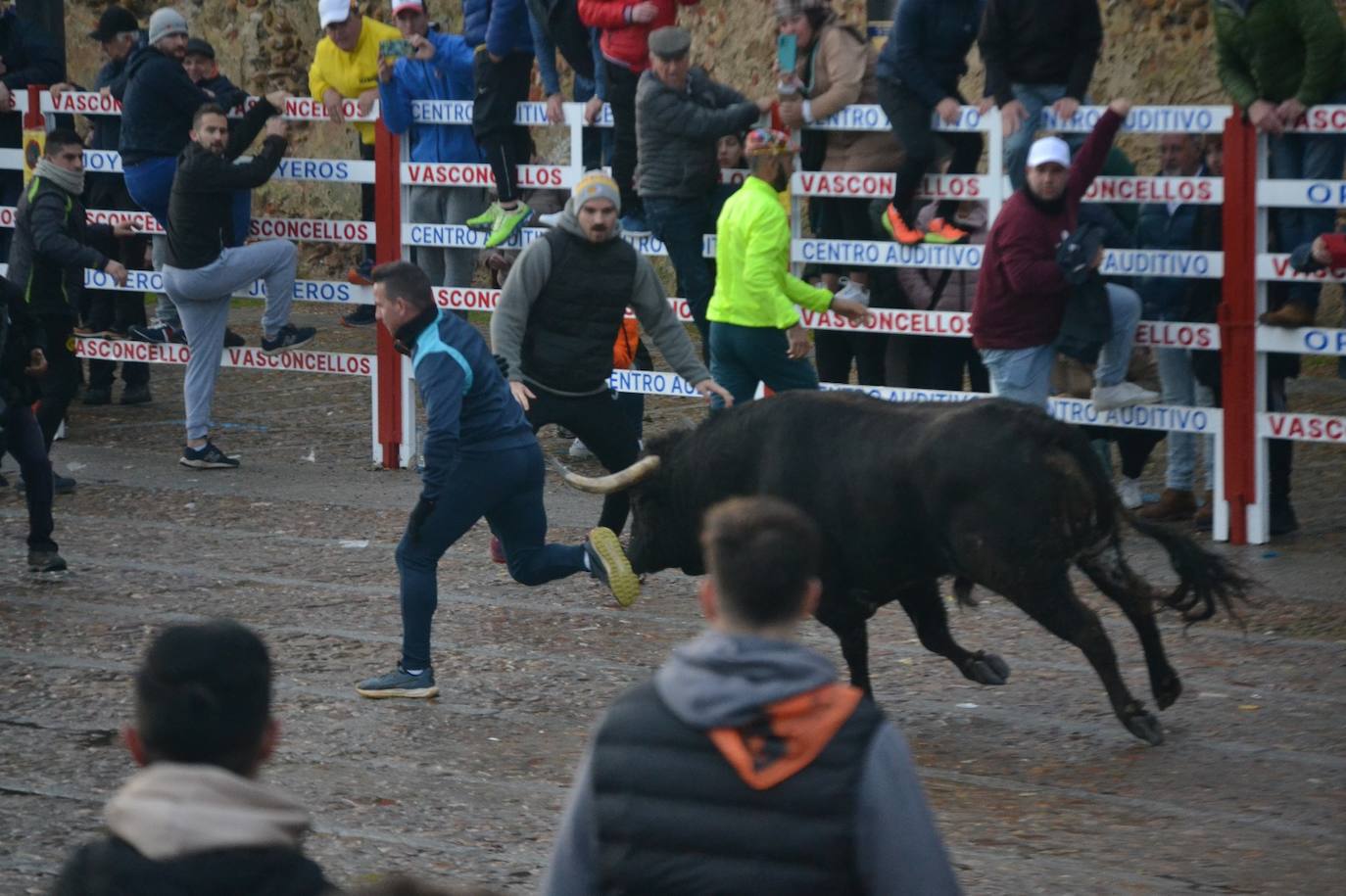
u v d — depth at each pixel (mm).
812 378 14320
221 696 4137
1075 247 13047
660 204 15422
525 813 8703
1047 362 13703
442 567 13969
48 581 13484
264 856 3918
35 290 16344
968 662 10414
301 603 12828
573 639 11914
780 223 13852
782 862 4152
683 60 15039
